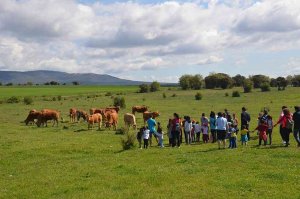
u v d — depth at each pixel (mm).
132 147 27922
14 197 16094
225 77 139375
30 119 46344
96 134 36188
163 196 14922
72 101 88375
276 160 20422
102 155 25797
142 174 18859
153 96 100000
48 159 25047
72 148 28297
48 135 36188
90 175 19344
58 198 15391
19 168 22641
